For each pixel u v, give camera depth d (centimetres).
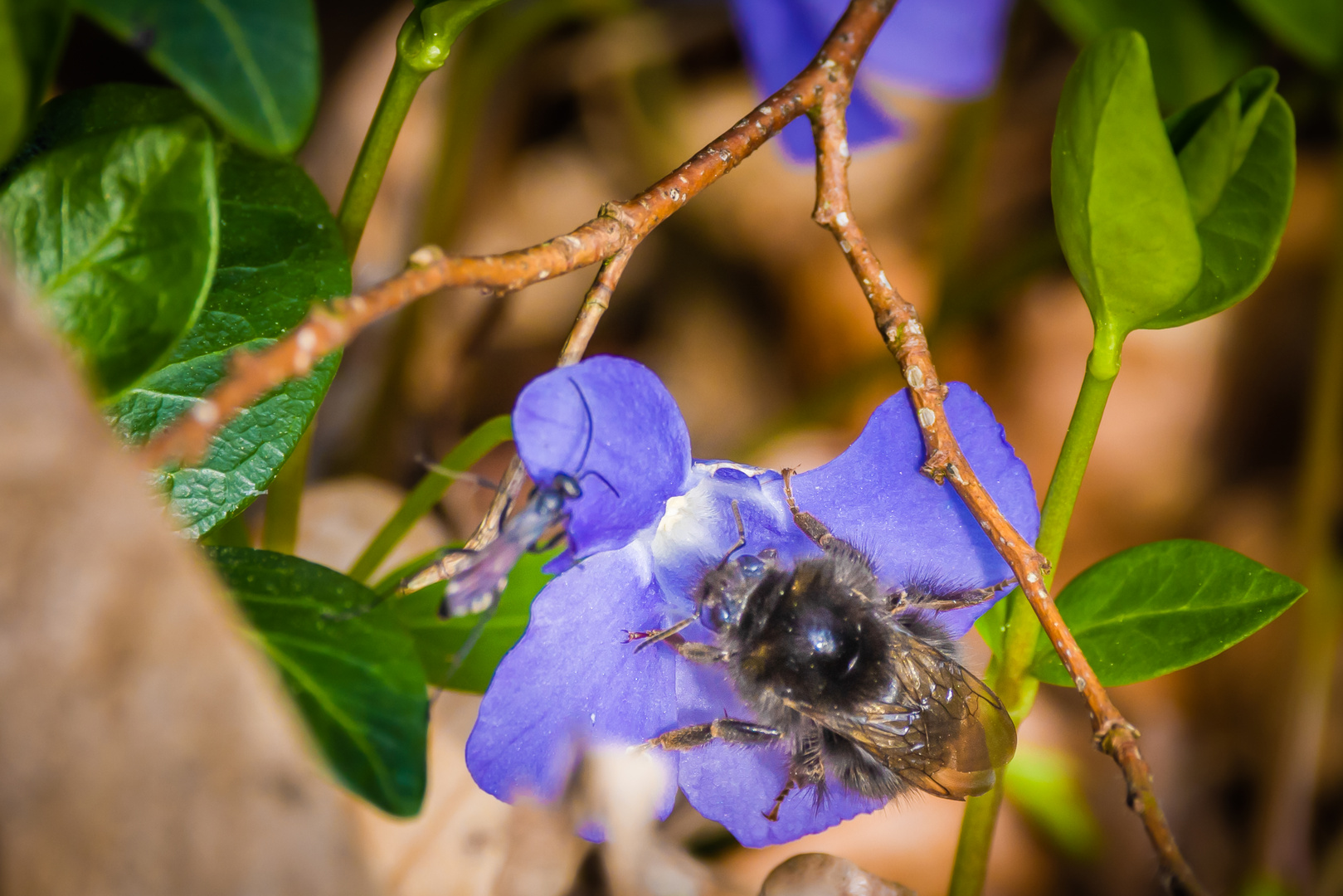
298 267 18
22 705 16
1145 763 18
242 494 18
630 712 18
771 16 23
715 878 20
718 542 19
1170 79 23
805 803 19
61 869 16
